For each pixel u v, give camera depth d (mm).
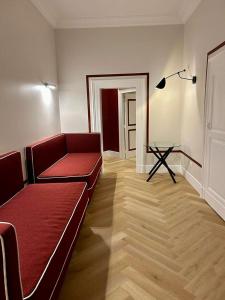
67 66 4184
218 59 2633
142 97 4266
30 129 2926
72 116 4367
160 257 2002
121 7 3555
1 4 2256
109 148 6102
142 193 3434
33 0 3012
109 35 4070
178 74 4133
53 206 1866
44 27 3547
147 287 1679
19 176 2332
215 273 1805
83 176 2670
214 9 2715
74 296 1614
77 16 3842
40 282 1099
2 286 913
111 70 4180
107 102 5887
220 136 2646
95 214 2801
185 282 1717
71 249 1677
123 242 2229
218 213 2736
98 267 1896
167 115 4297
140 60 4125
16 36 2568
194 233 2363
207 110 2977
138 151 4465
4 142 2285
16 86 2555
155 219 2660
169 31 4016
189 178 3848
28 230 1507
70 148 4098
